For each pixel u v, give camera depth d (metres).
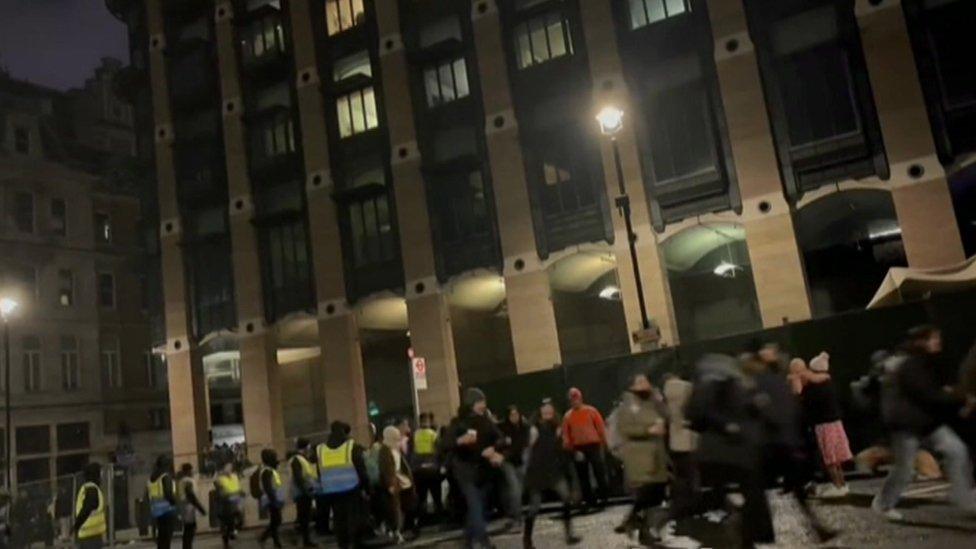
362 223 29.69
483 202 27.50
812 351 13.66
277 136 32.44
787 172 22.88
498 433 9.58
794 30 23.33
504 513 14.26
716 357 7.41
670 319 23.73
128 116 51.53
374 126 30.12
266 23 33.44
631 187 24.61
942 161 21.16
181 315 32.72
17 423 38.78
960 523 8.13
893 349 13.08
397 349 36.12
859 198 23.11
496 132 27.11
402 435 15.83
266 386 30.47
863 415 13.04
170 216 33.69
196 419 31.95
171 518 13.07
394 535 13.17
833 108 22.64
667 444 9.23
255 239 31.62
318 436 28.28
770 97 23.38
